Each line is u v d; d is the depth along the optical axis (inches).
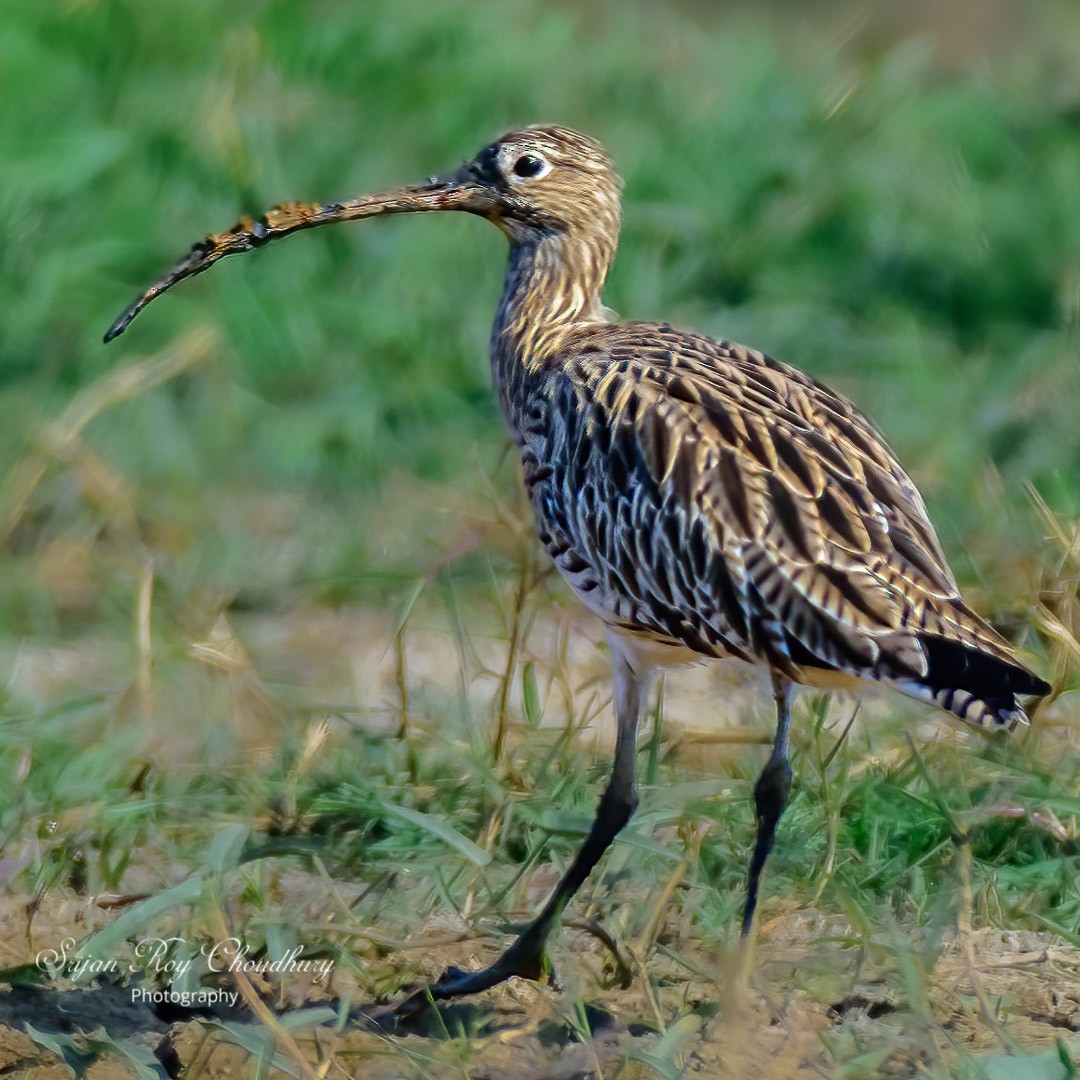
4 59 674.8
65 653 486.3
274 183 658.2
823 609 313.9
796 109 721.0
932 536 330.6
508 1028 327.9
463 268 644.1
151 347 603.5
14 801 397.1
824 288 654.5
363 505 553.0
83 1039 320.8
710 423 333.4
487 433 584.4
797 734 410.0
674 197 680.4
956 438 564.7
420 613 498.6
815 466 326.3
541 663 432.1
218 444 572.4
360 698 458.3
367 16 741.3
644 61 786.8
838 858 373.4
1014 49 957.2
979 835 383.9
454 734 429.7
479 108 721.0
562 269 400.5
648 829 376.2
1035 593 436.8
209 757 421.7
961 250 661.9
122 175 649.6
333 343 611.8
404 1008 333.4
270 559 528.1
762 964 333.7
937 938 319.6
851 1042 310.8
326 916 362.6
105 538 534.9
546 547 365.1
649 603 338.6
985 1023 321.4
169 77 689.6
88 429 568.4
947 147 714.8
